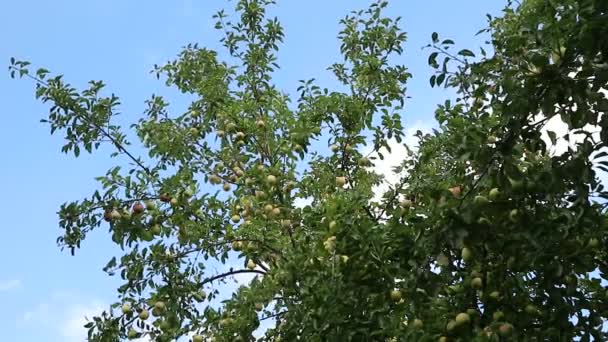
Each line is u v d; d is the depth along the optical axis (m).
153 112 11.04
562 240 5.87
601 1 5.12
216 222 9.16
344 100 10.30
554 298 6.12
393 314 6.51
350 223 6.43
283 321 8.43
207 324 8.78
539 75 5.45
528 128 5.75
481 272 6.34
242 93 10.88
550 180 5.64
